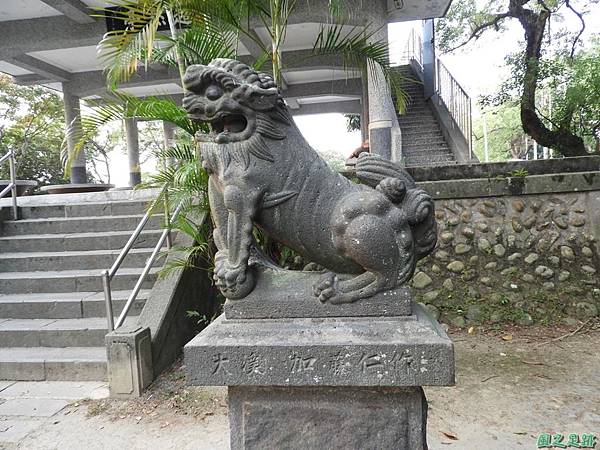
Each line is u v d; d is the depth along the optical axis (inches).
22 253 219.9
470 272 200.4
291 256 180.4
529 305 192.5
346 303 71.9
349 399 71.9
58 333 167.6
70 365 153.5
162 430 119.0
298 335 69.2
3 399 141.3
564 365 151.7
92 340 166.2
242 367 68.3
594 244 196.5
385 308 71.4
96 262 208.2
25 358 157.2
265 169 71.4
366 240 68.9
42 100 590.6
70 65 401.7
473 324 190.4
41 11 310.2
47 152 637.3
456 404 128.6
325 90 473.4
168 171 158.7
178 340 165.8
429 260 203.9
